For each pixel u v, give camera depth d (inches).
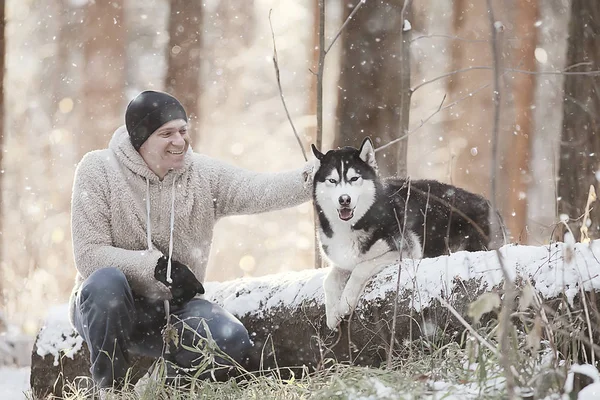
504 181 779.4
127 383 207.2
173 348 217.8
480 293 195.8
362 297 219.1
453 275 203.8
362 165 256.5
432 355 190.4
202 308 220.8
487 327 188.7
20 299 631.2
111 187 223.0
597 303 180.5
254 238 861.8
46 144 995.3
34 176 960.9
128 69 1035.9
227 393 198.2
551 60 784.9
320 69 305.4
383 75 406.0
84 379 252.5
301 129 979.9
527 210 766.5
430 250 272.2
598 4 345.4
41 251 805.9
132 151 225.0
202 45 746.8
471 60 891.4
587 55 346.3
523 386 159.5
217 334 214.2
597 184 337.4
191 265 231.6
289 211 893.2
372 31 406.6
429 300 205.3
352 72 409.4
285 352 234.2
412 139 978.1
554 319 175.2
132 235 224.2
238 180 235.3
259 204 234.2
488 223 284.8
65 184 950.4
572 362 173.9
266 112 1071.6
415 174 959.0
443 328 201.9
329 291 226.8
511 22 850.8
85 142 930.1
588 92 344.8
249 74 1077.8
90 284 208.8
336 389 172.6
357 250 250.2
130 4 1053.2
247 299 243.1
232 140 1019.3
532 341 153.1
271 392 194.2
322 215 257.3
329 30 831.1
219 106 1035.3
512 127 782.5
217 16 1037.2
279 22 1093.1
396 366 200.2
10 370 361.4
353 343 219.5
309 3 1084.5
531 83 784.3
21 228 844.6
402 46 325.7
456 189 287.6
